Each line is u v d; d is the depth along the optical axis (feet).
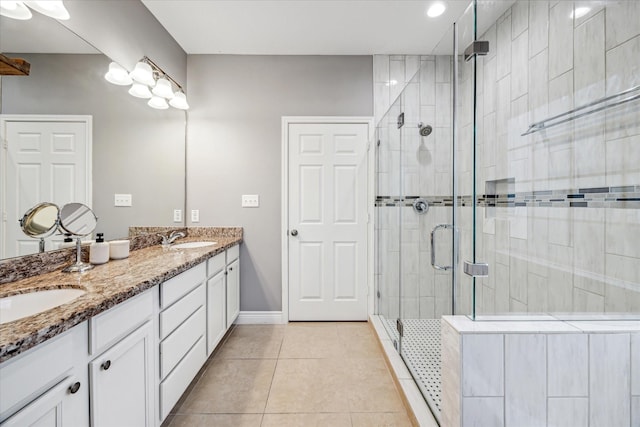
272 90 9.11
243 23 7.63
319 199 9.24
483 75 4.96
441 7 7.04
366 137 9.16
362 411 5.28
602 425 3.53
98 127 5.60
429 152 6.47
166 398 4.60
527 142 4.95
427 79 6.52
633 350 3.52
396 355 6.82
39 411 2.49
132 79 6.48
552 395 3.51
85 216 5.15
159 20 7.51
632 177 4.00
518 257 4.41
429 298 6.55
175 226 8.51
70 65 4.97
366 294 9.33
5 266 3.87
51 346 2.62
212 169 9.10
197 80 9.06
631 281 4.04
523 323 3.73
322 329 8.76
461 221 4.79
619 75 4.15
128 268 4.75
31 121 4.25
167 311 4.62
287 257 9.21
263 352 7.37
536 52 5.19
